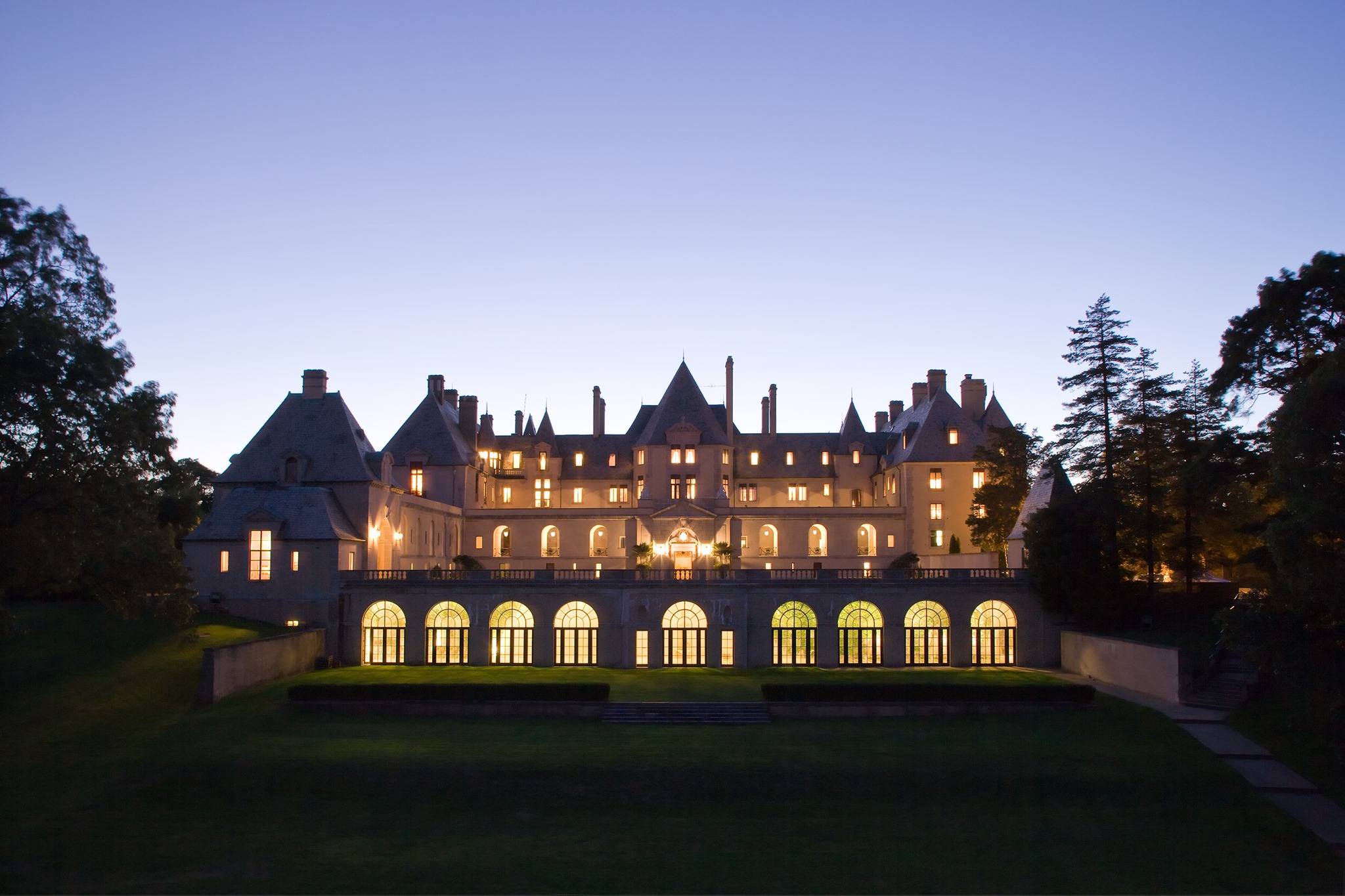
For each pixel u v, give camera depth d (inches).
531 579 3216.0
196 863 1617.9
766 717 2461.9
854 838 1752.0
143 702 2423.7
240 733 2245.3
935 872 1604.3
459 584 3223.4
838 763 2066.9
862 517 4281.5
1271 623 1809.8
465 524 4333.2
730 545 4055.1
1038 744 2196.1
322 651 3149.6
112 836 1734.7
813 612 3206.2
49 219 2103.8
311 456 3467.0
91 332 2187.5
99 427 2101.4
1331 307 2155.5
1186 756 2059.5
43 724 2229.3
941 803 1911.9
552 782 1983.3
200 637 2824.8
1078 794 1930.4
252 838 1739.7
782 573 3334.2
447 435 4350.4
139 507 2325.3
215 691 2496.3
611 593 3206.2
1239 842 1710.1
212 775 2011.6
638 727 2384.4
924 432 4296.3
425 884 1535.4
